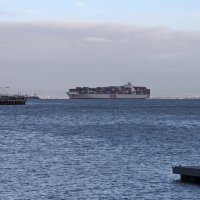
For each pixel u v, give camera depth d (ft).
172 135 601.21
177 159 380.58
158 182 288.92
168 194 261.65
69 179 297.53
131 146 469.57
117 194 262.06
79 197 255.29
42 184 283.38
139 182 289.53
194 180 286.87
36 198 252.21
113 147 459.32
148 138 559.79
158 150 436.76
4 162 359.87
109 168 335.88
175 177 301.84
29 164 351.05
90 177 303.48
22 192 264.31
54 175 309.42
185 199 252.83
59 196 256.73
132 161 367.66
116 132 645.51
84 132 643.04
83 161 366.22
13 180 293.64
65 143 493.77
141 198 254.27
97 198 253.85
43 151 425.28
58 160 370.73
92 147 457.68
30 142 502.38
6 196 255.70
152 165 349.82
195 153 417.69
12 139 535.60
